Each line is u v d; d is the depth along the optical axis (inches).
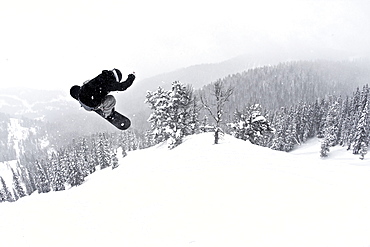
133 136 3339.1
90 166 2632.9
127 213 326.3
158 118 1622.8
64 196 512.1
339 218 212.5
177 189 374.6
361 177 317.7
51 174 2581.2
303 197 269.0
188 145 1125.1
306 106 3400.6
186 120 1604.3
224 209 274.7
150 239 246.2
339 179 315.3
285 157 495.5
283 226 217.2
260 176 359.9
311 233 199.2
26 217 389.4
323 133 3171.8
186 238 232.7
